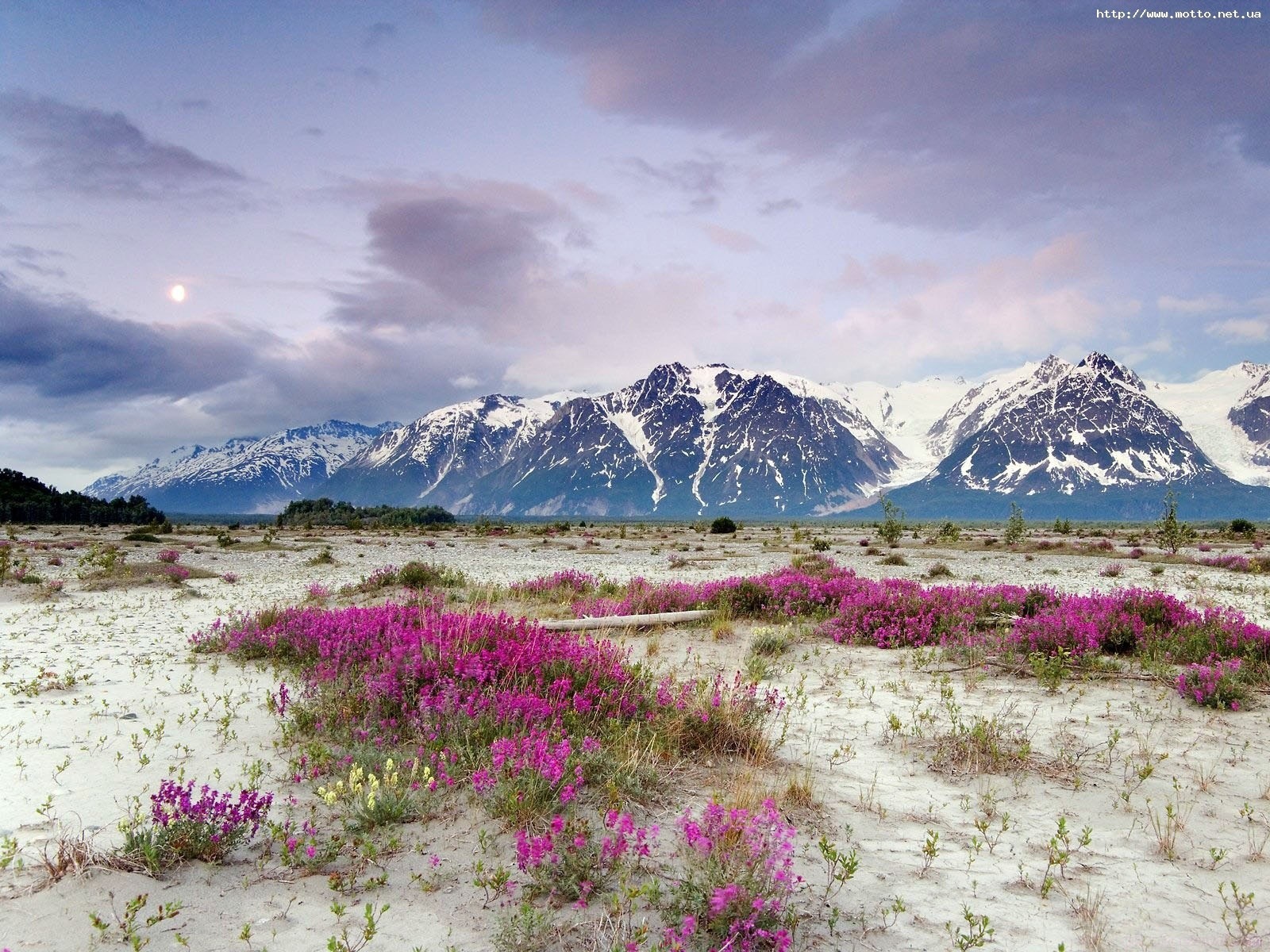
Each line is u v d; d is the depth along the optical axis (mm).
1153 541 70875
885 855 5371
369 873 4934
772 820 4980
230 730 8234
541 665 8953
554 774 5965
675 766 7020
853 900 4738
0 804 6125
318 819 5781
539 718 7445
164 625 17391
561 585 22453
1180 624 13336
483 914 4461
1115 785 6797
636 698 8430
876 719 9000
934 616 14625
